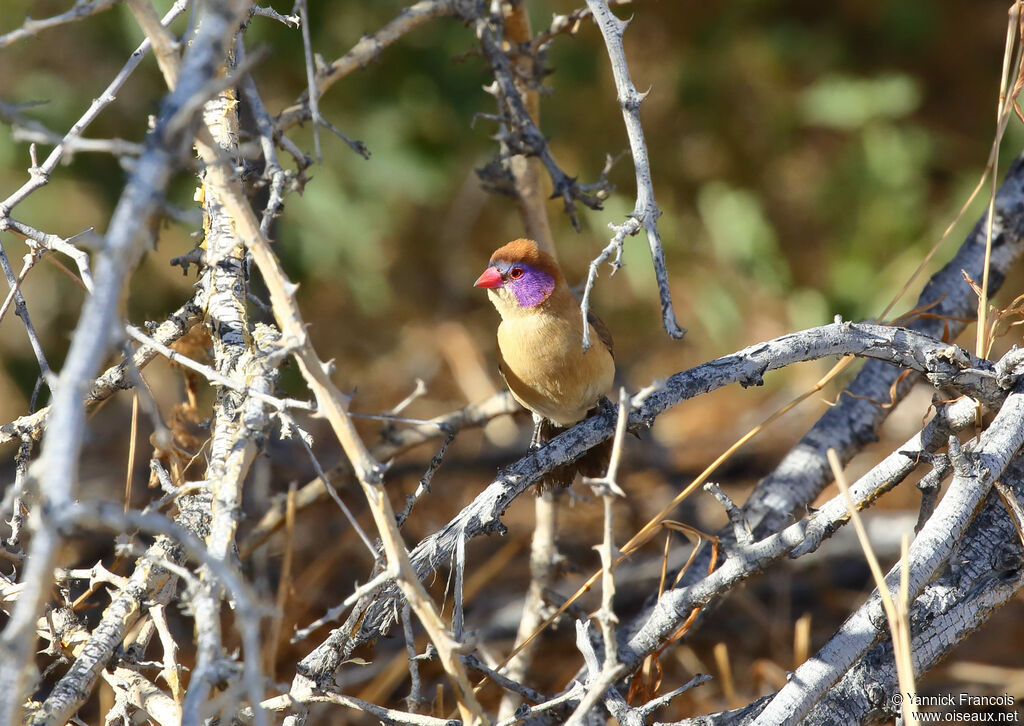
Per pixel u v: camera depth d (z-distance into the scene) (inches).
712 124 579.2
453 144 529.3
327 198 501.7
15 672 120.3
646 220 210.4
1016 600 361.1
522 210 371.2
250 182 287.0
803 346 236.7
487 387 565.3
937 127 624.7
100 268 122.4
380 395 577.3
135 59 212.1
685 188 581.0
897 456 223.8
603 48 561.6
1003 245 311.7
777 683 306.7
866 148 564.4
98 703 313.1
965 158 609.3
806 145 605.6
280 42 459.2
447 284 626.5
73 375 118.9
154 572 200.4
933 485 218.7
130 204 123.3
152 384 440.1
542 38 328.8
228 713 153.5
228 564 165.2
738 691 342.3
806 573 386.9
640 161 214.4
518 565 431.5
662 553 407.8
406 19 318.0
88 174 446.3
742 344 586.6
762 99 577.3
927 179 597.3
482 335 620.1
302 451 435.2
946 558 204.8
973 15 621.3
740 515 210.2
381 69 495.5
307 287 542.6
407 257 621.9
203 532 201.3
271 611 137.9
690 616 234.5
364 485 173.5
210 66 129.7
